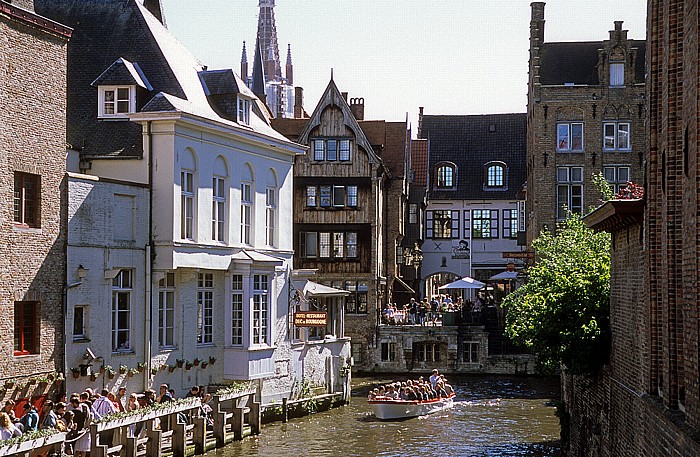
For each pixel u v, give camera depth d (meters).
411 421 40.41
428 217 82.00
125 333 32.34
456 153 83.81
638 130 61.00
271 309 38.62
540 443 35.16
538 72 62.41
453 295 83.75
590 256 31.12
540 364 28.77
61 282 28.61
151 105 33.97
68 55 38.16
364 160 63.59
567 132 61.66
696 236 14.09
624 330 21.48
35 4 39.81
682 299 15.62
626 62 61.16
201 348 36.03
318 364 44.12
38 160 27.56
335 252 63.53
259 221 39.88
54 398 28.09
